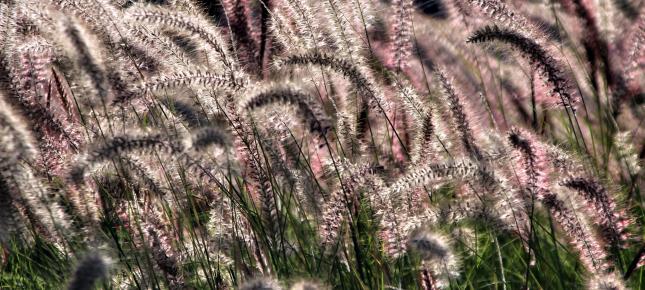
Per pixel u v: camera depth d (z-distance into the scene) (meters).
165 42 13.53
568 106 13.36
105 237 12.20
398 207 11.89
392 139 13.61
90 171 11.34
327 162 11.88
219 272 11.74
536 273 12.06
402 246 11.33
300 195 12.40
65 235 12.35
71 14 13.08
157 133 10.39
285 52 14.22
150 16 13.18
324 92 13.98
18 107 13.12
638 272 12.51
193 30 13.12
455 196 13.09
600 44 16.02
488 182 10.98
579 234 11.26
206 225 12.62
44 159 12.90
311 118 11.12
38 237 12.67
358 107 13.77
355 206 11.94
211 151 10.87
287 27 14.78
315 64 12.44
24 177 11.89
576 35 16.34
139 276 11.56
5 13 13.88
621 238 11.64
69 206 12.64
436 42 16.55
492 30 12.61
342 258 11.90
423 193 12.26
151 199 12.62
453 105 12.40
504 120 15.38
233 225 11.70
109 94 12.87
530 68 14.33
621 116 15.55
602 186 11.50
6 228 11.80
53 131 13.06
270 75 14.24
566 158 12.16
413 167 12.36
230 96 12.20
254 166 11.94
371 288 11.47
